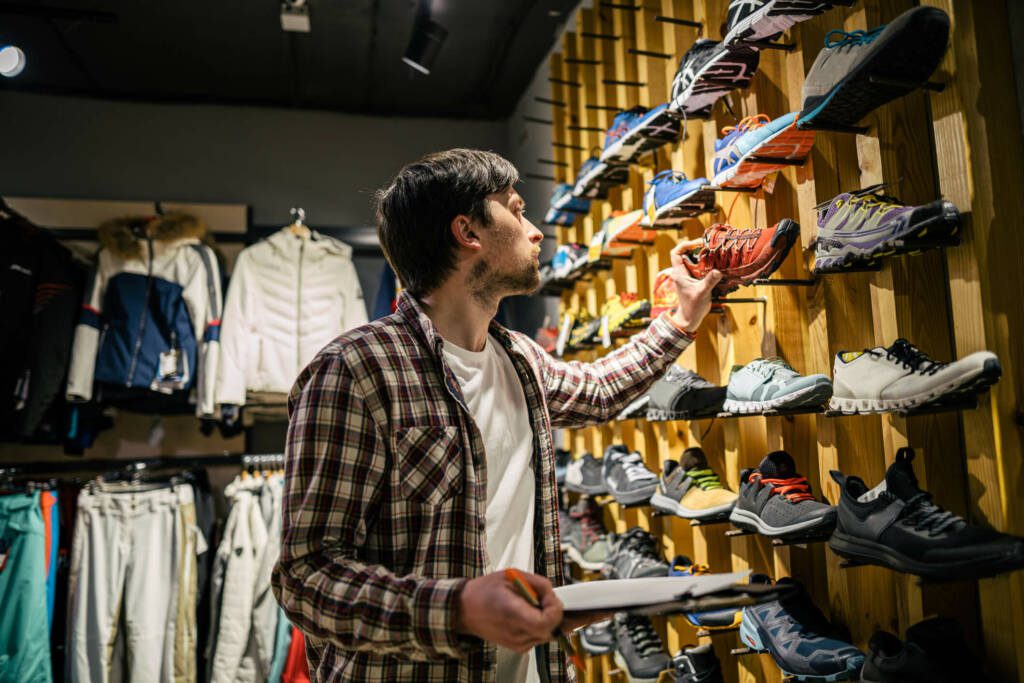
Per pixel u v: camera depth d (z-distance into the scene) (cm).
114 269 380
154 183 451
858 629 156
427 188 136
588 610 95
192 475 375
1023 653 122
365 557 117
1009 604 123
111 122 450
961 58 134
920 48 123
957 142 134
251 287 395
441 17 372
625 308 240
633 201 263
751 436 196
